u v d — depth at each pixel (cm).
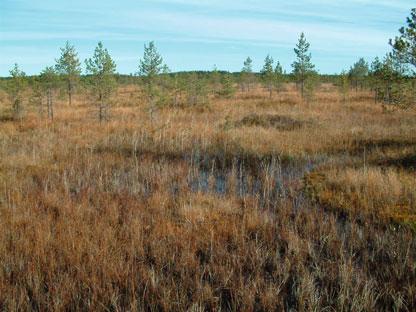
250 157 1288
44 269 537
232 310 462
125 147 1438
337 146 1398
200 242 632
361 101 3284
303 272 521
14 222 689
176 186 1002
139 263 555
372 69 3384
